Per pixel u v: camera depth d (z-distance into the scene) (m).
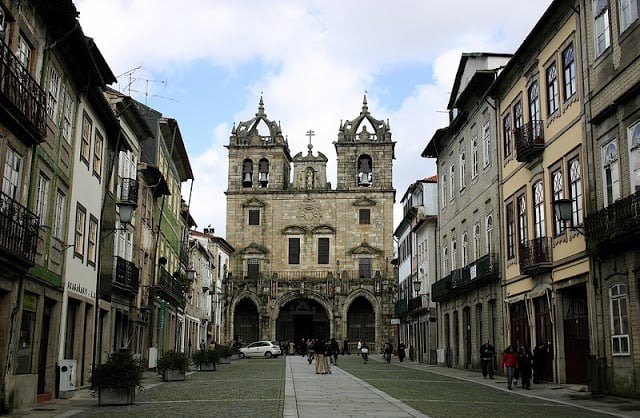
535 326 27.39
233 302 74.62
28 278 18.64
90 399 20.48
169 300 43.81
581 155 23.08
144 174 35.72
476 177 36.00
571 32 24.23
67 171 22.12
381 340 73.25
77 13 19.36
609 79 21.23
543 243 25.86
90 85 23.66
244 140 80.19
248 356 62.62
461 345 38.84
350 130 80.38
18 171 17.83
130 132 32.44
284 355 70.25
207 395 21.12
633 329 19.41
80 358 24.27
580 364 23.89
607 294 21.09
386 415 15.43
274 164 79.81
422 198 52.75
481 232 34.78
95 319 25.69
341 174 79.44
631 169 19.75
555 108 25.67
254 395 20.98
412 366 43.75
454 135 40.91
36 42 18.75
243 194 79.00
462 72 38.88
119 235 31.00
